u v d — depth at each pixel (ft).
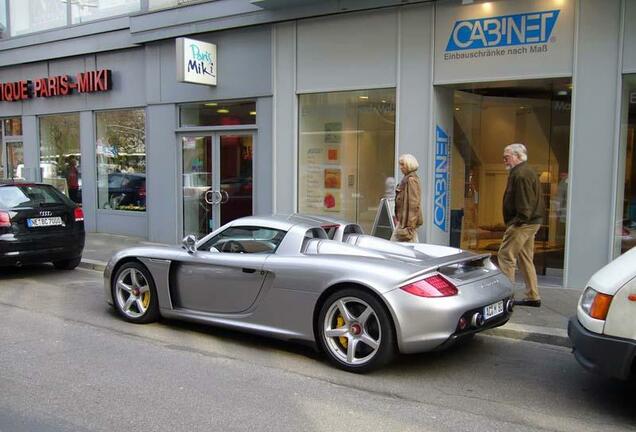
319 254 17.12
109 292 21.29
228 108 35.96
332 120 32.32
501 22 26.43
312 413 13.25
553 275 28.68
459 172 31.71
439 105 28.89
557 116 30.32
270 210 34.32
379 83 29.96
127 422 12.57
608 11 24.16
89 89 42.37
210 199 37.06
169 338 19.02
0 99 49.14
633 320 12.30
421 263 16.06
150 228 39.83
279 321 17.11
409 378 15.65
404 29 28.94
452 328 14.96
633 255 13.71
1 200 27.37
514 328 19.52
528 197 21.72
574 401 14.19
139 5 39.83
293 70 32.71
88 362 16.53
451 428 12.59
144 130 40.45
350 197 32.14
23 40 46.37
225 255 18.52
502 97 31.68
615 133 24.38
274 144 33.78
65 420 12.62
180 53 33.22
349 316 15.85
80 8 43.34
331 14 30.89
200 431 12.17
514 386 15.17
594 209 24.94
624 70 24.04
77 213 30.01
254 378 15.47
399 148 29.53
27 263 27.86
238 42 34.63
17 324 20.53
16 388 14.48
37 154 47.80
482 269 17.54
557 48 25.34
